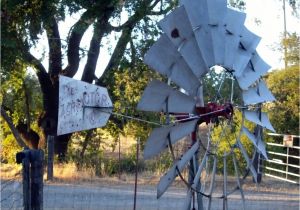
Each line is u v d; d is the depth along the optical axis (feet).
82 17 60.03
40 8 57.82
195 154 20.63
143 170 62.13
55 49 68.03
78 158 66.64
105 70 68.28
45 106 72.38
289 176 69.72
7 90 69.72
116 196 42.78
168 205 38.99
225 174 21.31
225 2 20.83
